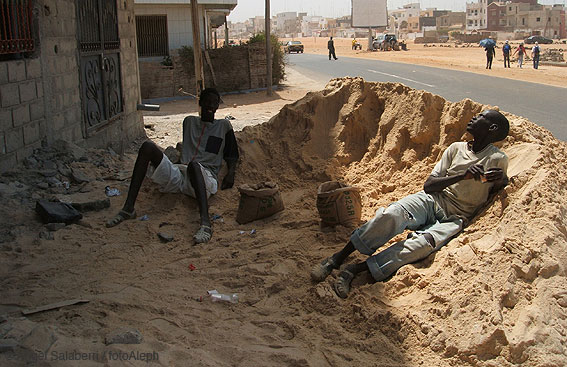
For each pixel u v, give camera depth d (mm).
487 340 3158
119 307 3809
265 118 15648
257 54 23656
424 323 3412
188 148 6414
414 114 6234
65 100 8000
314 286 4070
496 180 4316
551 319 3264
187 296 4043
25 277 4336
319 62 42281
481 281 3496
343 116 6840
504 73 28328
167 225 5512
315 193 6129
